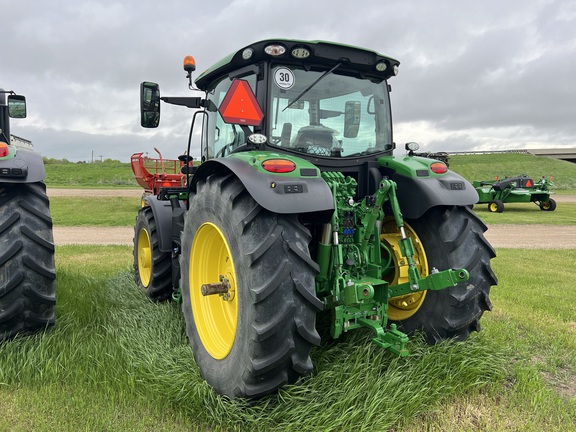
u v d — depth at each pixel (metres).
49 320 3.17
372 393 2.46
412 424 2.39
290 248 2.32
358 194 3.21
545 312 4.41
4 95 4.29
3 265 2.93
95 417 2.31
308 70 3.07
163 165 11.36
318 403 2.38
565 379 3.01
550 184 17.88
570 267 7.15
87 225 13.24
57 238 10.50
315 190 2.40
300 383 2.52
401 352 2.51
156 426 2.29
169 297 4.48
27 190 3.15
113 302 4.27
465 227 2.96
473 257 2.90
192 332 2.99
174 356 3.04
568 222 14.41
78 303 4.07
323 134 3.12
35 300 3.05
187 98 3.74
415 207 2.96
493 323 3.93
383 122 3.39
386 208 3.20
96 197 20.84
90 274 5.64
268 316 2.24
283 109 2.99
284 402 2.39
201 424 2.35
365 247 2.84
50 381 2.66
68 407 2.39
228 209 2.49
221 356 2.63
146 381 2.68
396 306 3.32
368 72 3.30
